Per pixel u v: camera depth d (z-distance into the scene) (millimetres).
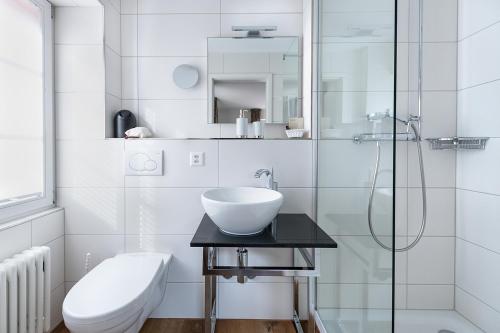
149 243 1779
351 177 1214
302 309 1793
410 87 1759
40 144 1649
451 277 1791
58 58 1759
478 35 1585
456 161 1763
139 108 2020
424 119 1773
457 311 1767
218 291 1804
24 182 1536
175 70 2000
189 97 2029
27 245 1452
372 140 990
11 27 1437
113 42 1887
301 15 2010
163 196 1765
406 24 1742
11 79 1438
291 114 2004
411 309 1821
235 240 1236
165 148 1753
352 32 1187
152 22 2008
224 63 2008
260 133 1830
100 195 1763
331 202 1503
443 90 1757
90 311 1100
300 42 2010
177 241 1777
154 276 1383
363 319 1100
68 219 1769
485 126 1547
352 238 1214
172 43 2016
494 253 1502
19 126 1493
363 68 1065
